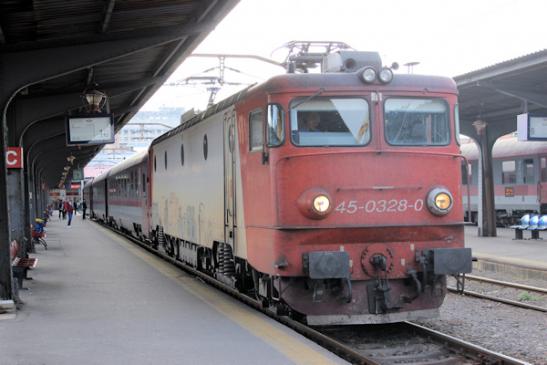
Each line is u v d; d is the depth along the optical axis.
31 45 9.29
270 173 8.29
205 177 12.09
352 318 8.24
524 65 15.49
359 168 8.22
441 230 8.44
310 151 8.14
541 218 22.19
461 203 8.63
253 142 9.02
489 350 7.83
